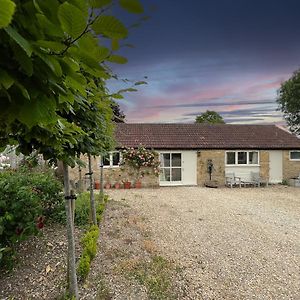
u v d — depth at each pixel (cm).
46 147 213
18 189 440
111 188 1527
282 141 1778
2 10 44
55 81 73
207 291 424
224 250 594
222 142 1700
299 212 978
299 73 1948
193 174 1642
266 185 1683
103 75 77
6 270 409
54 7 57
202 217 876
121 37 60
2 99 69
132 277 440
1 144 128
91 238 518
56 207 642
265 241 660
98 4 57
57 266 439
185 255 555
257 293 427
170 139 1688
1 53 63
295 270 508
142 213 891
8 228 386
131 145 1595
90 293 388
